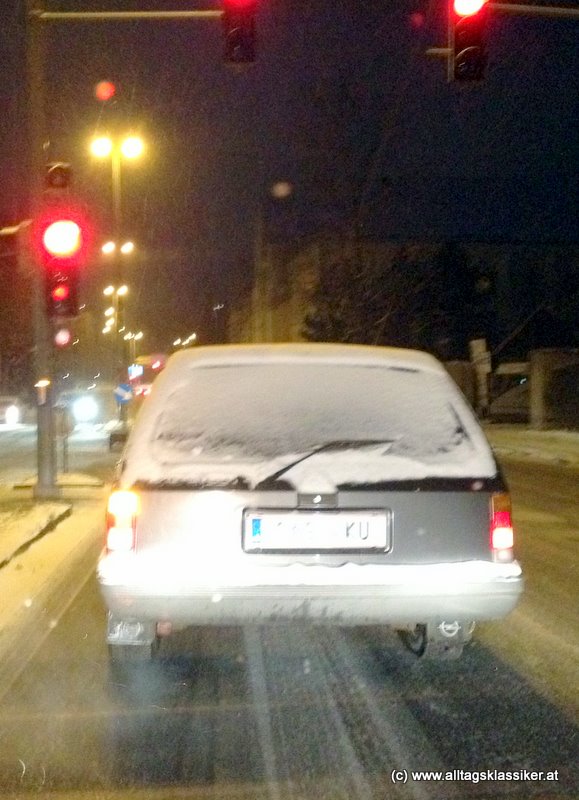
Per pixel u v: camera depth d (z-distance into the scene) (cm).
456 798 461
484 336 5347
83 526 1323
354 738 535
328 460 559
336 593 545
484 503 561
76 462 2439
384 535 553
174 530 550
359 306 4344
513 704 590
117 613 555
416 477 558
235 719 566
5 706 588
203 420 573
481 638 741
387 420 577
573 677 644
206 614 551
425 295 4666
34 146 1548
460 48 1223
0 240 1605
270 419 573
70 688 621
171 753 515
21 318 6278
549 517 1437
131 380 3941
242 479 552
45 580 942
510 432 3603
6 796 465
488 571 555
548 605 851
